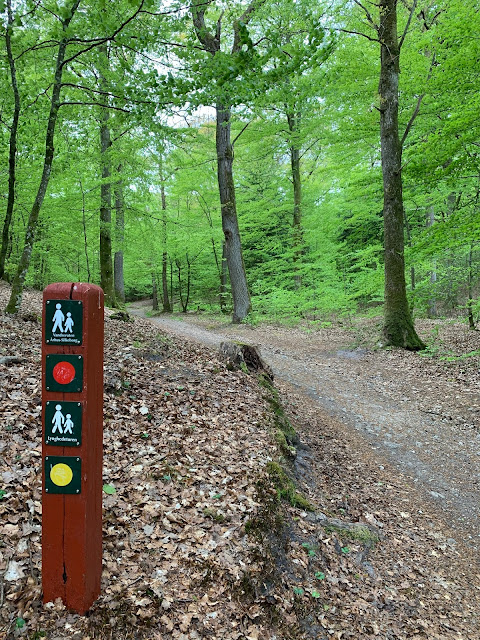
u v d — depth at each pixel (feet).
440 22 33.01
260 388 22.20
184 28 18.63
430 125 35.94
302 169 65.82
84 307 7.16
